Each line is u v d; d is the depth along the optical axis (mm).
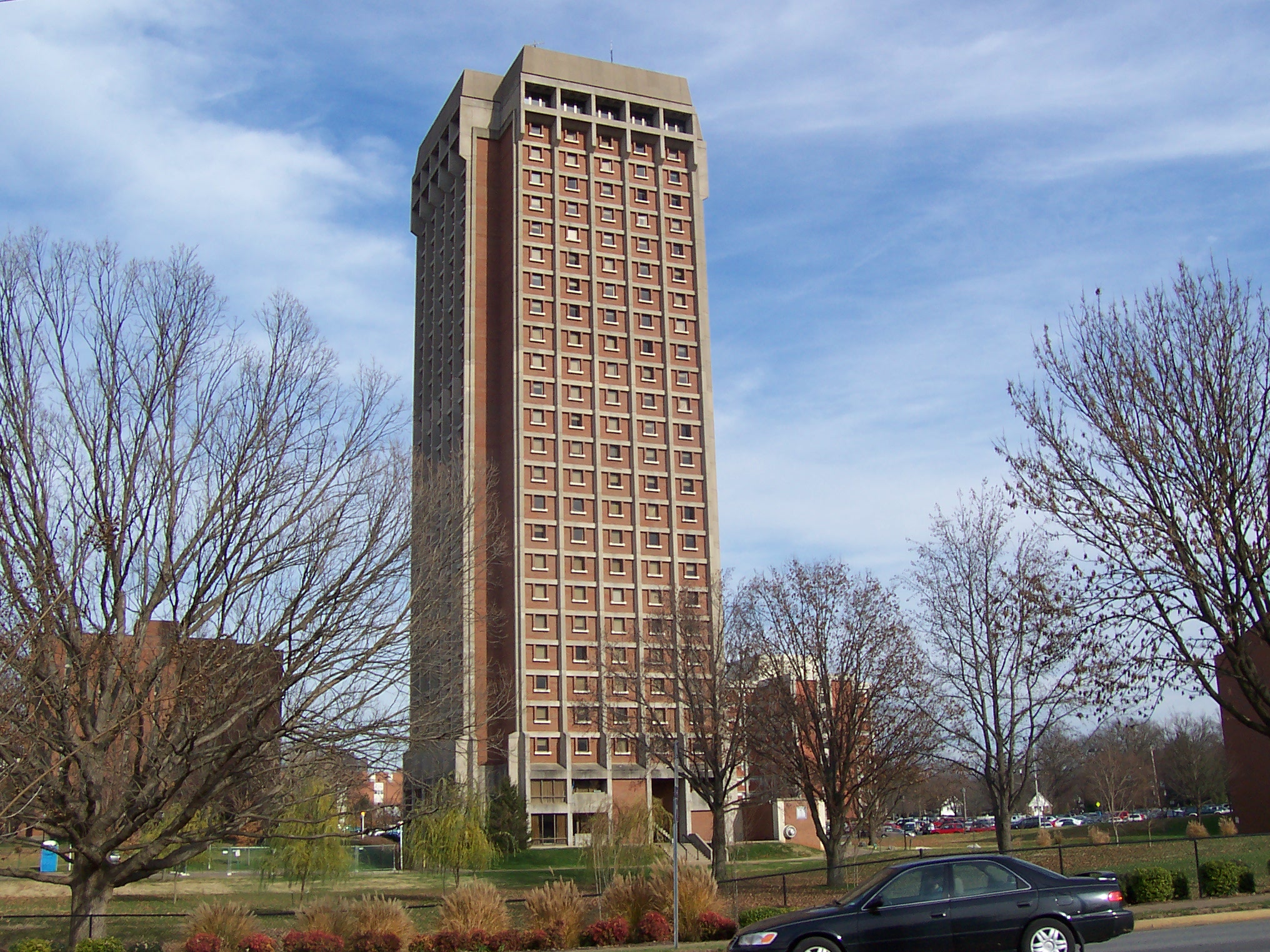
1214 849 41812
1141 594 26859
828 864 44594
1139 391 26938
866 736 47062
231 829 26812
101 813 24906
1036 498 28531
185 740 25219
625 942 28375
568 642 98000
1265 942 19906
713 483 107312
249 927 28094
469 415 104312
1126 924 17719
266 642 25766
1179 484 26578
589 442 104250
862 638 45531
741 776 69688
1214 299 26984
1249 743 55625
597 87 112875
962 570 44062
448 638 29828
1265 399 26453
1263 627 26375
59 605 23391
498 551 39781
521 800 83750
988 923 17469
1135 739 94562
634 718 73250
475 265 108812
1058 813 133250
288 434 27641
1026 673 39969
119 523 25281
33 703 23234
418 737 28125
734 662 51938
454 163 113812
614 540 102625
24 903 41000
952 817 126312
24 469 24797
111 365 26219
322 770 29188
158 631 26797
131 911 41688
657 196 113375
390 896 45938
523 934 28391
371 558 27578
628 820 53250
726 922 28734
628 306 109000
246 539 26359
